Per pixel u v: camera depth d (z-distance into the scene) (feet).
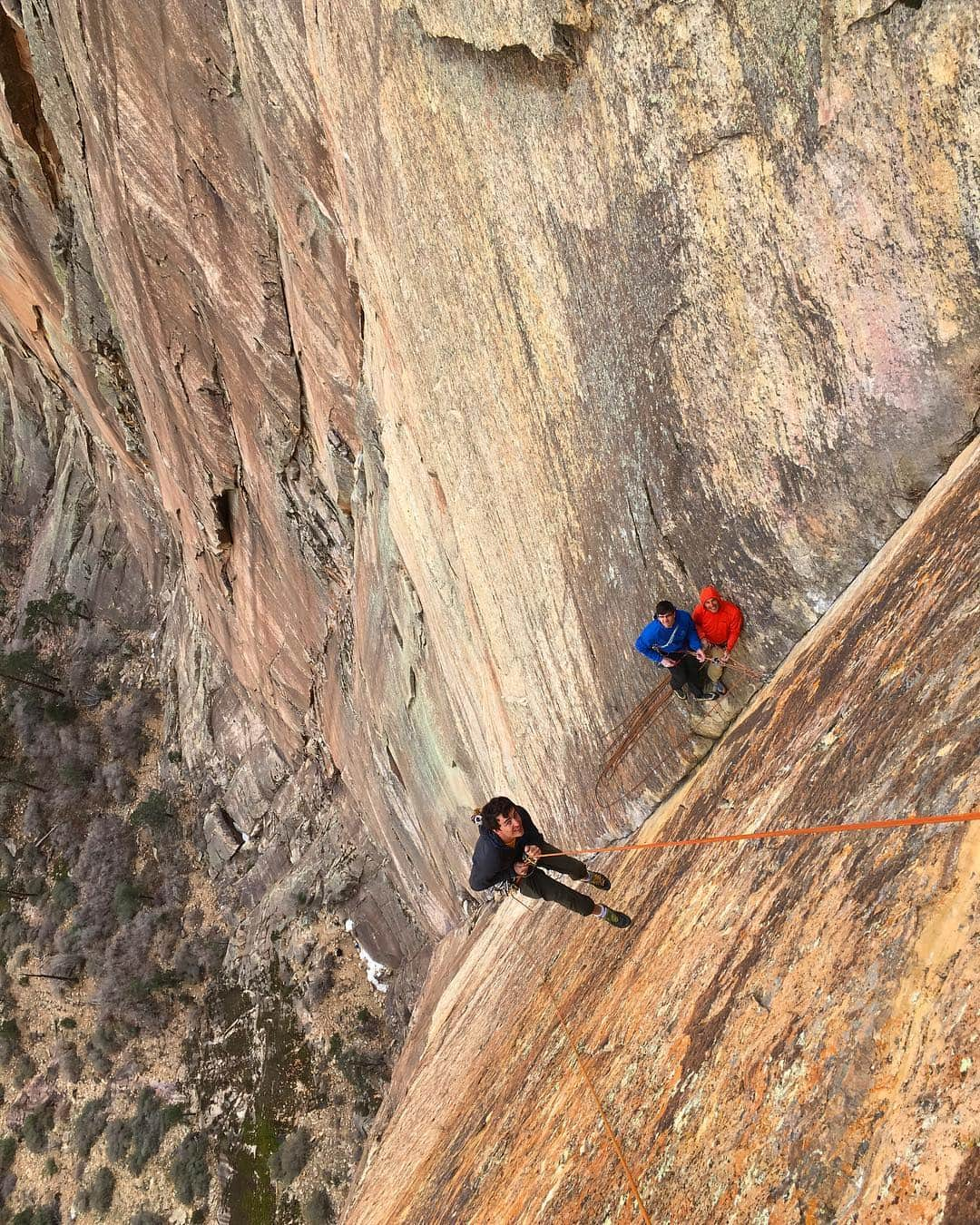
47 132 70.23
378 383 39.55
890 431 15.81
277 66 36.94
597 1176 11.03
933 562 12.59
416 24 22.91
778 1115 7.87
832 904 9.23
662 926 15.52
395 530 43.06
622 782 25.76
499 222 22.99
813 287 16.03
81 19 52.65
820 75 14.37
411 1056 48.75
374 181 29.89
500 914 44.45
